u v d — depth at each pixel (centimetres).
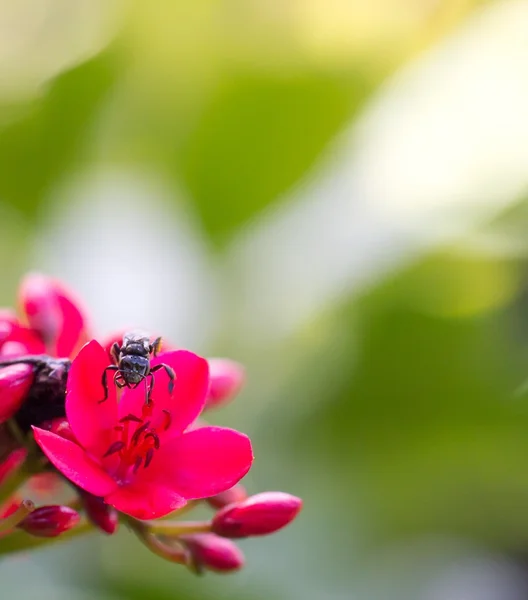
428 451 29
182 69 31
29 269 31
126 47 31
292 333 30
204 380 22
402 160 29
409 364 29
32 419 21
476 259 28
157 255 32
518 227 28
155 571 28
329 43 30
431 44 30
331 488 29
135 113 31
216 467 22
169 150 31
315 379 30
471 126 28
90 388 21
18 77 31
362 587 29
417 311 29
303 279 30
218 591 28
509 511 30
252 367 30
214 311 31
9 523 21
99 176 32
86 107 31
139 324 31
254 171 31
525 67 28
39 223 32
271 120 30
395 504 29
